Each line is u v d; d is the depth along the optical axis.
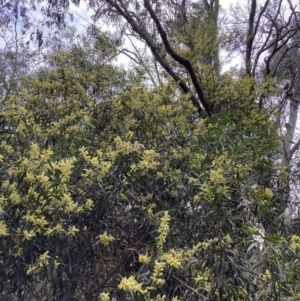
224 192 3.12
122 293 2.93
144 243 3.38
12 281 3.10
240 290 3.21
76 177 3.20
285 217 4.71
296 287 2.90
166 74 6.56
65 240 3.01
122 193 3.35
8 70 7.70
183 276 3.07
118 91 4.84
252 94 6.41
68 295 3.17
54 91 4.75
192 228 3.46
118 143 3.38
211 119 4.94
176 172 3.70
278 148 5.10
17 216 2.92
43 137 3.73
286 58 8.88
